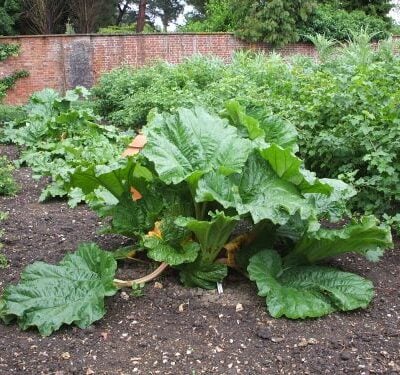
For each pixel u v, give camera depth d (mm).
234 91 9266
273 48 21359
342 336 3271
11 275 4094
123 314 3516
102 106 15219
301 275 3750
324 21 22172
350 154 5703
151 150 3592
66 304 3420
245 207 3396
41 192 6922
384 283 4012
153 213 3959
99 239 4812
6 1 25625
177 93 11273
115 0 31828
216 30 24719
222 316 3486
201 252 3762
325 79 7066
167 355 3104
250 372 2953
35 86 19281
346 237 3479
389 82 6105
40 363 3018
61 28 28609
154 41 19734
